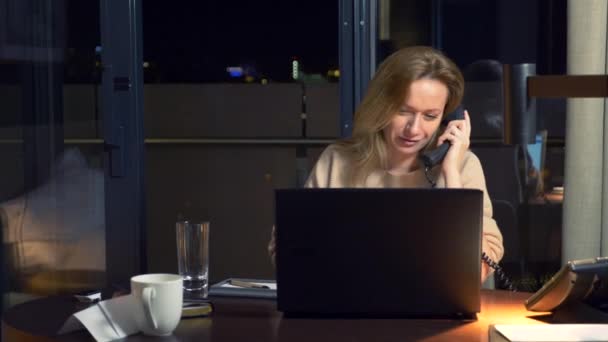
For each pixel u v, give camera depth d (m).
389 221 1.51
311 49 4.64
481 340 1.39
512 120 1.15
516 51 3.43
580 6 3.06
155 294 1.42
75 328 1.47
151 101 4.56
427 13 3.39
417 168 2.19
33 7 3.37
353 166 2.21
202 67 4.77
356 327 1.49
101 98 3.31
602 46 3.05
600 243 3.11
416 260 1.52
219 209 4.46
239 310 1.62
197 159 4.46
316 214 1.52
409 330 1.46
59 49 3.35
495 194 3.50
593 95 1.08
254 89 4.48
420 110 2.06
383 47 3.37
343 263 1.53
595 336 1.31
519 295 1.76
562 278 1.48
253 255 4.46
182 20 4.77
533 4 3.39
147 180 4.50
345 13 3.21
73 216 3.42
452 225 1.51
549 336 1.31
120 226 3.35
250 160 4.41
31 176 3.46
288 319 1.55
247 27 4.73
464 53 3.46
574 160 3.10
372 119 2.12
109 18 3.23
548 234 3.45
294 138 4.45
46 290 3.46
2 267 3.49
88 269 3.42
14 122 3.44
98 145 3.37
